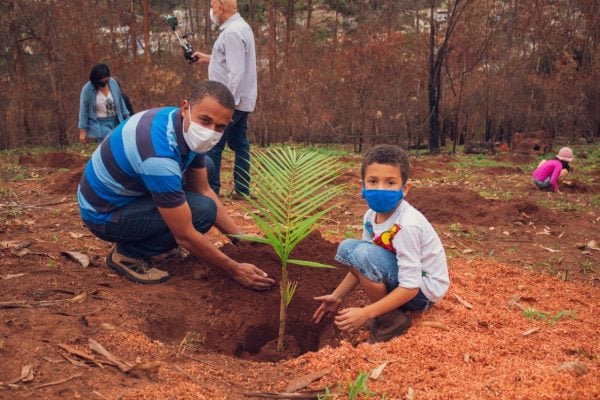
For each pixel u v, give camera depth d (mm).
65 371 2447
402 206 3111
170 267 3998
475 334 3086
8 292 3338
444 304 3430
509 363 2738
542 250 5297
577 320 3385
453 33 14094
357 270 3154
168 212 3375
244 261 3957
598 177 9891
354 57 13953
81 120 8148
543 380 2541
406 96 14109
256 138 14586
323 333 3561
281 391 2555
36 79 13828
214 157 6191
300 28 22281
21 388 2287
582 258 5078
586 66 15391
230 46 6086
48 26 13062
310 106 14547
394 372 2666
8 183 7871
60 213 5844
